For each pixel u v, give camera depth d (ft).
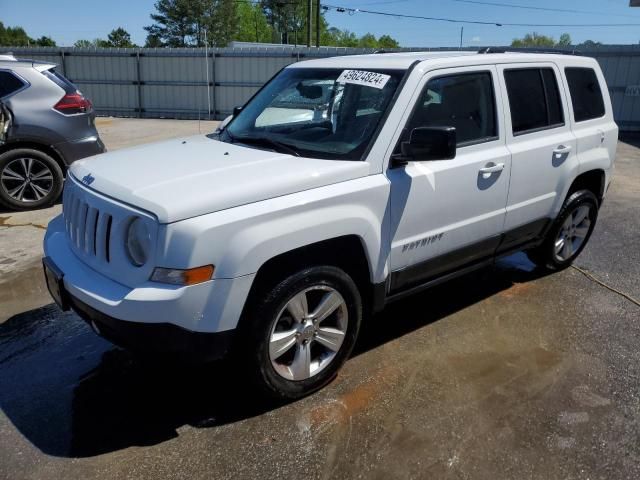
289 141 11.78
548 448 9.36
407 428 9.81
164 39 220.64
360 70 12.22
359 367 11.75
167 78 63.82
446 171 11.73
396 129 10.97
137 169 10.37
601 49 53.42
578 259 18.51
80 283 9.48
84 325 13.58
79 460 9.00
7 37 274.36
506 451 9.27
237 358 9.85
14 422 9.93
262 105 13.61
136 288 8.77
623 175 32.42
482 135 12.80
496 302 15.01
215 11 217.97
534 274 17.06
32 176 23.04
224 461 9.00
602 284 16.34
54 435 9.60
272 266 9.82
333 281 10.32
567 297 15.39
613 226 22.40
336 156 10.83
